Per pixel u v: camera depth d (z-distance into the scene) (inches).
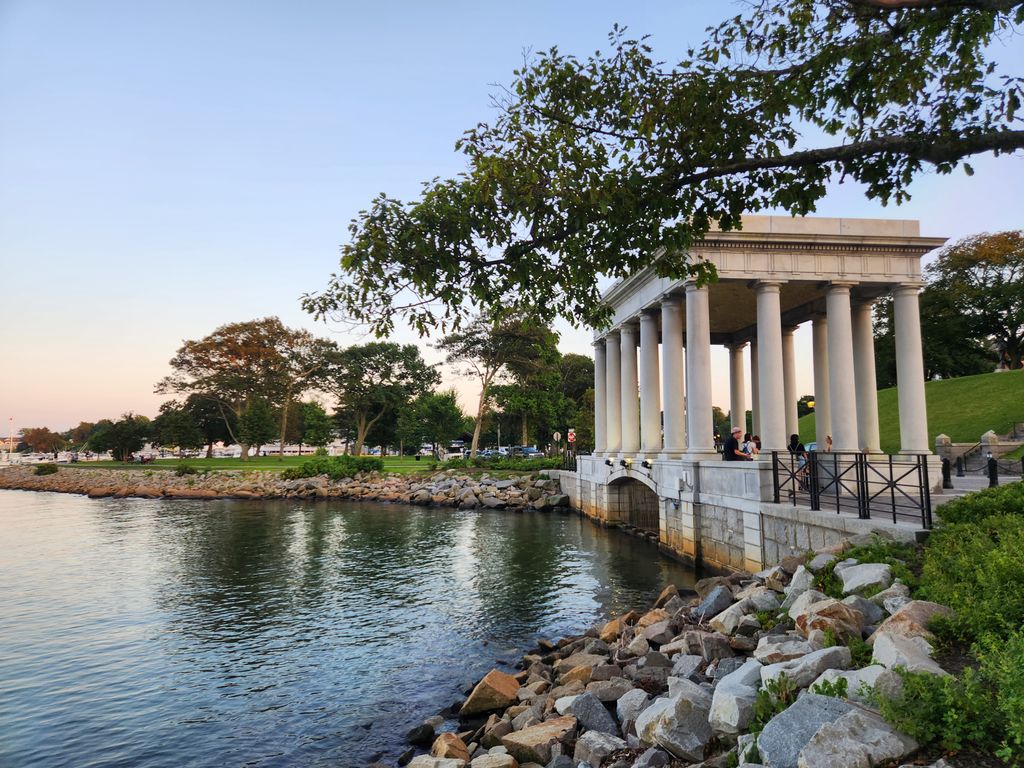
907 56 328.2
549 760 309.4
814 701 206.8
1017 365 2400.3
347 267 292.5
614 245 332.5
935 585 308.3
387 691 473.7
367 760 370.0
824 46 334.3
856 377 955.3
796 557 477.7
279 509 1827.0
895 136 313.4
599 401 1467.8
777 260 838.5
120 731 416.5
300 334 3826.3
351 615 683.4
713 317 1152.2
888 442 1542.8
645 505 1286.9
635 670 393.4
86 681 504.1
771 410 820.0
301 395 3976.4
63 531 1370.6
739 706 245.3
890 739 181.8
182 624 657.6
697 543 838.5
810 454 591.5
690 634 403.9
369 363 3715.6
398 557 1016.9
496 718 395.5
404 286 310.2
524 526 1364.4
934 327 2282.2
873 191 335.3
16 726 425.4
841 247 840.9
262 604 735.1
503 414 3174.2
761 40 355.6
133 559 1022.4
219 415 4328.3
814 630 302.0
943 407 1663.4
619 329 1267.2
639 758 264.7
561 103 350.9
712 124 331.9
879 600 328.2
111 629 642.8
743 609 412.5
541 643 548.7
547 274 343.9
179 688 487.2
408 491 2065.7
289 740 398.9
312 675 509.7
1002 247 2235.5
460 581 833.5
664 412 973.2
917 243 840.3
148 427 4645.7
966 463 1202.6
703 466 828.0
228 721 428.5
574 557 976.9
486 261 323.3
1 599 768.3
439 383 3875.5
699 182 329.7
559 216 322.7
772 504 636.1
